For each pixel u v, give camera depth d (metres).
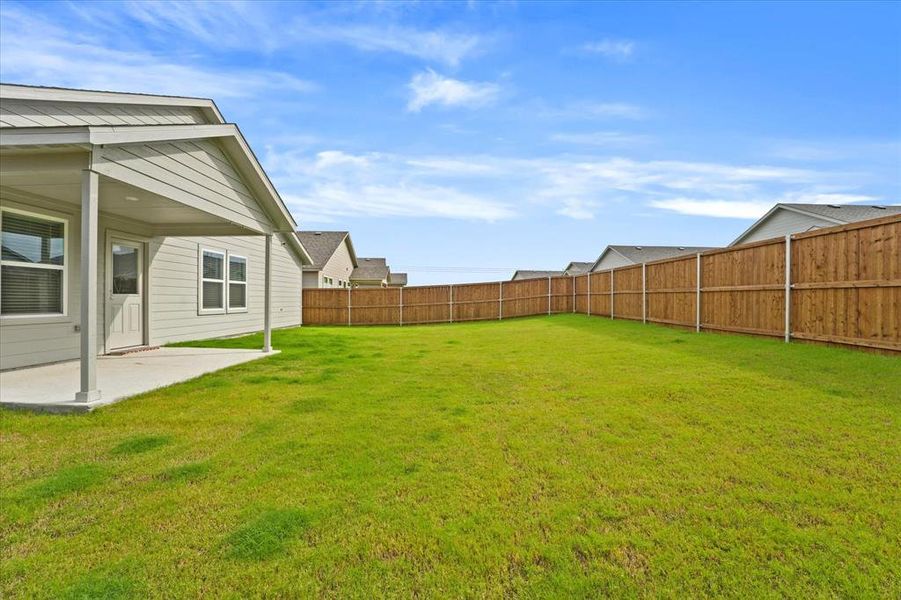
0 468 2.95
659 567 1.91
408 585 1.83
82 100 6.15
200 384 5.41
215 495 2.57
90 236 4.29
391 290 17.70
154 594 1.78
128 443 3.39
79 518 2.34
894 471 2.71
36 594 1.78
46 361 6.43
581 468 2.87
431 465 2.96
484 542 2.10
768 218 16.47
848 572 1.85
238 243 11.86
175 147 5.64
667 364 5.99
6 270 5.91
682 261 10.19
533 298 17.89
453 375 5.92
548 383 5.28
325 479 2.76
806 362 5.52
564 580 1.84
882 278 5.63
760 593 1.75
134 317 8.40
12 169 4.32
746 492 2.50
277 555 2.02
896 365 5.06
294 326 16.06
